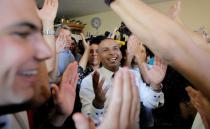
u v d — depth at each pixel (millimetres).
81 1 4000
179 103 1553
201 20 3639
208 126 383
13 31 230
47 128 456
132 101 295
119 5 290
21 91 240
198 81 254
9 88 233
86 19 4863
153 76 627
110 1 300
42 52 244
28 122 454
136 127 301
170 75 1506
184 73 260
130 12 283
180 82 1516
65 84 460
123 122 283
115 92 294
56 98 435
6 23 225
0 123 375
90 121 285
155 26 264
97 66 1890
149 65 903
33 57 241
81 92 1281
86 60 1907
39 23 250
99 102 997
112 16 4547
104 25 4652
